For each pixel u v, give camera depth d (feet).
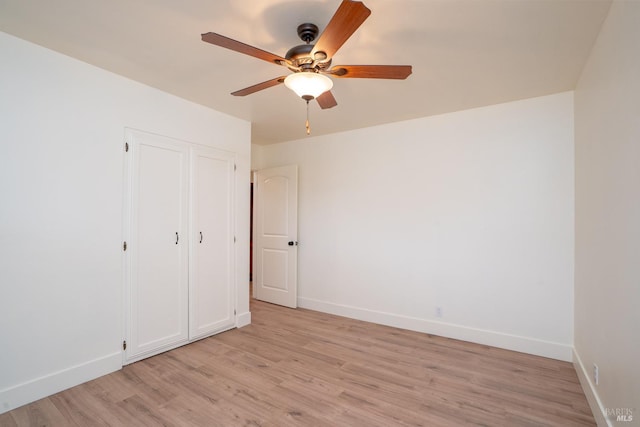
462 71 7.66
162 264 9.11
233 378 7.77
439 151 10.88
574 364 8.38
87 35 6.34
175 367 8.29
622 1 4.84
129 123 8.35
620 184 5.03
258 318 12.62
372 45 6.49
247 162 11.80
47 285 6.91
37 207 6.79
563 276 8.91
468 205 10.34
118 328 8.11
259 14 5.58
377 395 7.06
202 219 10.20
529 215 9.39
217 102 9.93
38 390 6.72
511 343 9.56
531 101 9.40
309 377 7.84
